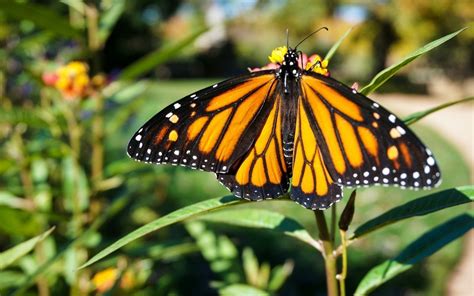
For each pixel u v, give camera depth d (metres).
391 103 2.74
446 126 2.15
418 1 2.84
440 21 2.86
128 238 0.28
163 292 0.48
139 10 3.17
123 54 3.37
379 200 1.12
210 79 3.84
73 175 0.43
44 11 0.39
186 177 1.17
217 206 0.29
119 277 0.42
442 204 0.29
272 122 0.29
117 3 0.45
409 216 0.29
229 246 0.44
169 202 0.96
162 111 0.28
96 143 0.44
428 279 0.76
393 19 3.00
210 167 0.29
